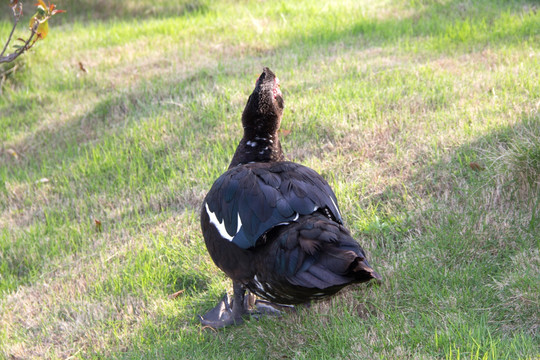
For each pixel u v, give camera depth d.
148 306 4.76
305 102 7.20
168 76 8.93
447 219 4.84
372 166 5.83
